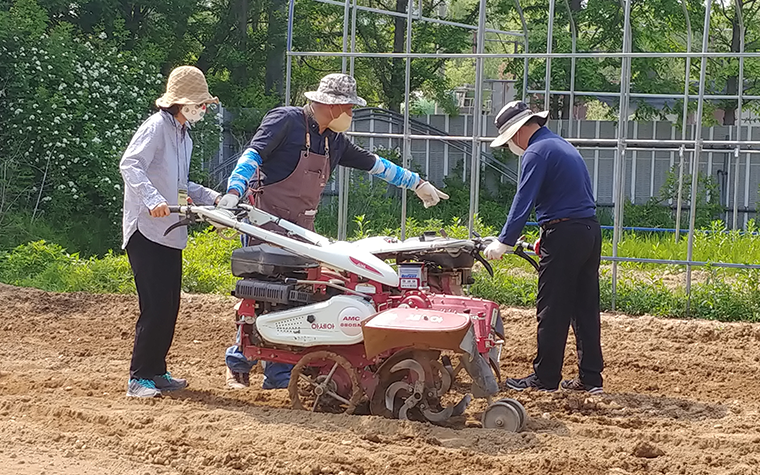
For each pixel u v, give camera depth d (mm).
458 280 5891
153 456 4602
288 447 4754
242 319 5598
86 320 9023
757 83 22703
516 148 6484
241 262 5539
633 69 23094
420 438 4938
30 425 5082
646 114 24109
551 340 6230
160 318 5840
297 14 25219
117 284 10977
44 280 11367
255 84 23859
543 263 6219
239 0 24609
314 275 5480
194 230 16391
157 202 5457
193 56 25609
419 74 24219
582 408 5895
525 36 15578
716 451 4930
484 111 25094
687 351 8117
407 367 5102
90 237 16531
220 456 4547
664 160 21766
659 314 9992
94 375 6527
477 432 5086
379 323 5012
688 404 6078
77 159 16484
